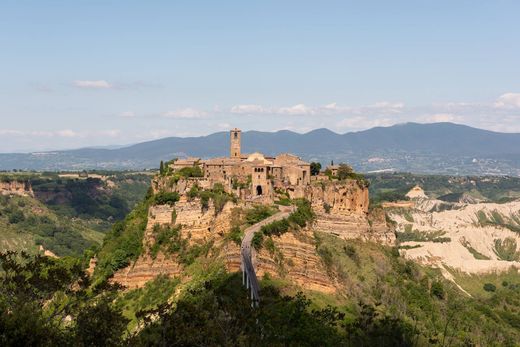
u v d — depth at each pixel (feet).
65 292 321.73
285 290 490.90
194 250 583.99
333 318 448.24
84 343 288.10
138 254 597.52
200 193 629.10
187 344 313.32
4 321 267.39
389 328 499.92
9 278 301.84
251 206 625.82
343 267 618.85
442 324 627.87
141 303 546.67
